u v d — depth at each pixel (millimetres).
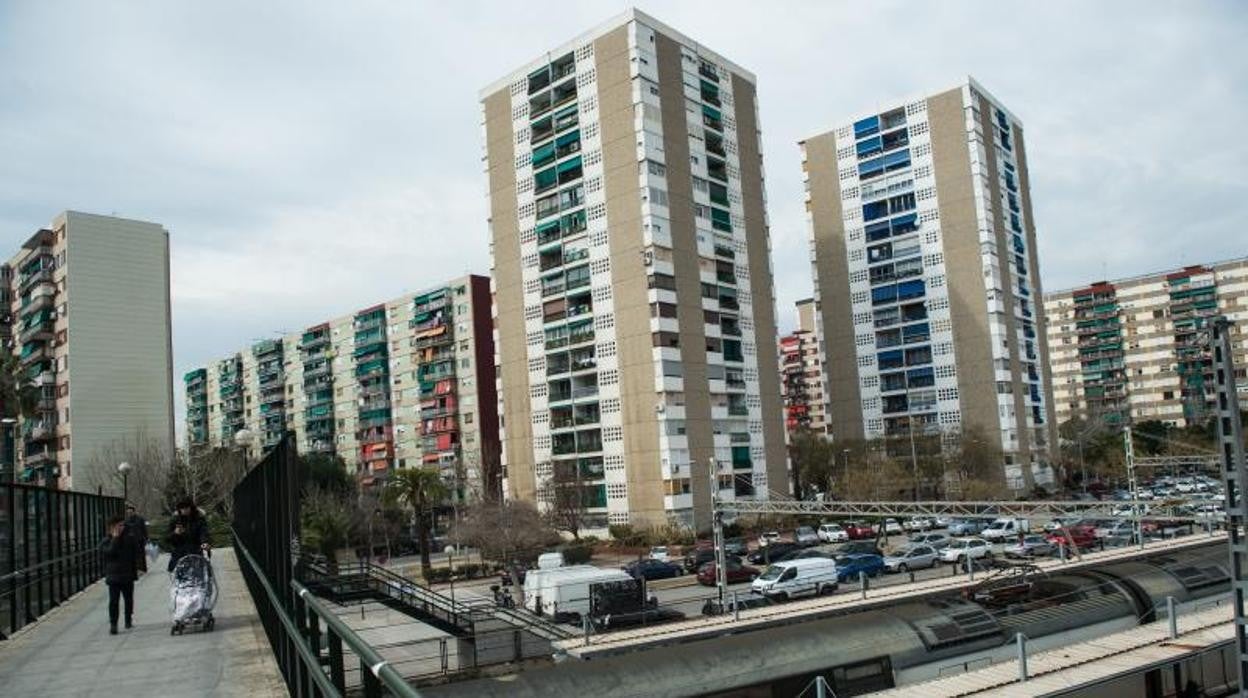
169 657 10398
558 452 69938
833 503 39719
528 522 55125
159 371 79938
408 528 77312
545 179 72562
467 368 95062
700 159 70438
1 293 89562
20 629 13383
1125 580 30078
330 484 86062
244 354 134375
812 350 154875
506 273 75188
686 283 67125
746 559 53188
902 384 87250
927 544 49344
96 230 77938
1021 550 49844
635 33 67000
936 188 85938
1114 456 90250
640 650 22984
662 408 63500
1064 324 143000
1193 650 22234
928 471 75062
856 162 91438
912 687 20891
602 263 67875
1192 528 52938
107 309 77562
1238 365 128875
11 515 13609
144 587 19984
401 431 103312
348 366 111875
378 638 23172
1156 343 135250
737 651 22672
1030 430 84938
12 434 41281
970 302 83500
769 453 71312
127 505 23031
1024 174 94812
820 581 39719
